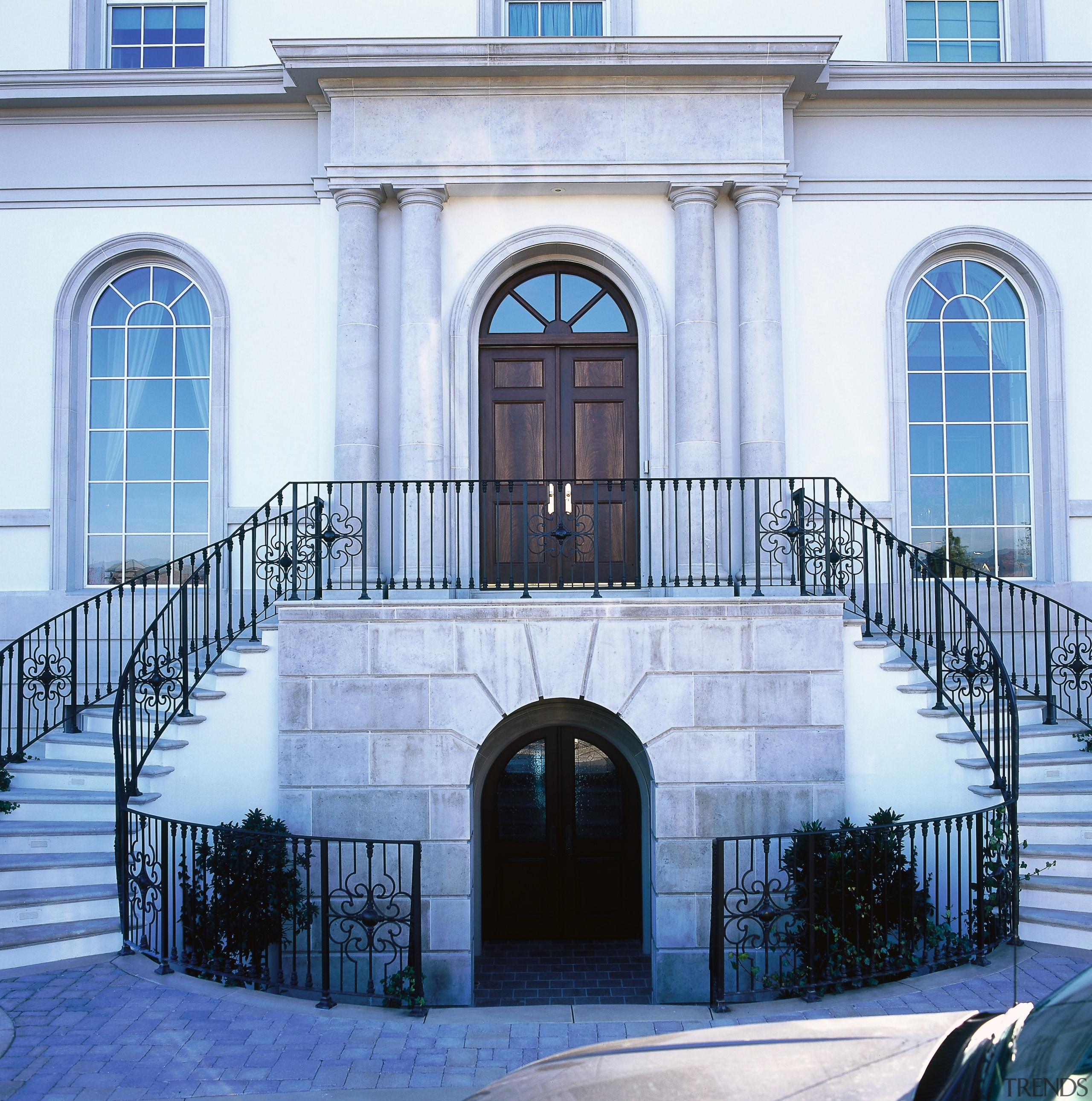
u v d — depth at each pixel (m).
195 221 10.35
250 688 8.19
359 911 7.79
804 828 7.64
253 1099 4.85
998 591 10.04
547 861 9.61
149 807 7.83
